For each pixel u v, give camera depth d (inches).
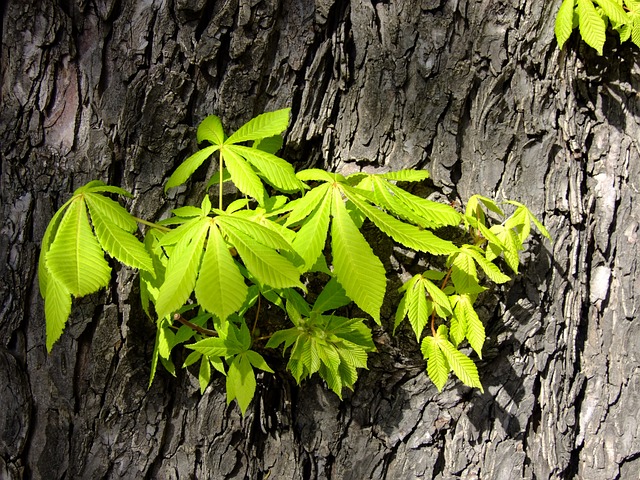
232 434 37.6
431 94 36.2
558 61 36.7
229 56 35.4
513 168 37.1
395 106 36.3
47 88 35.5
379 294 31.2
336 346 34.1
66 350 36.3
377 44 36.0
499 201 37.0
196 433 37.5
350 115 36.5
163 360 36.1
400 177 34.5
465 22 35.9
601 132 38.2
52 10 35.2
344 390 37.8
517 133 36.8
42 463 37.1
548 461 38.8
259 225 31.4
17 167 35.7
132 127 35.5
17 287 36.1
